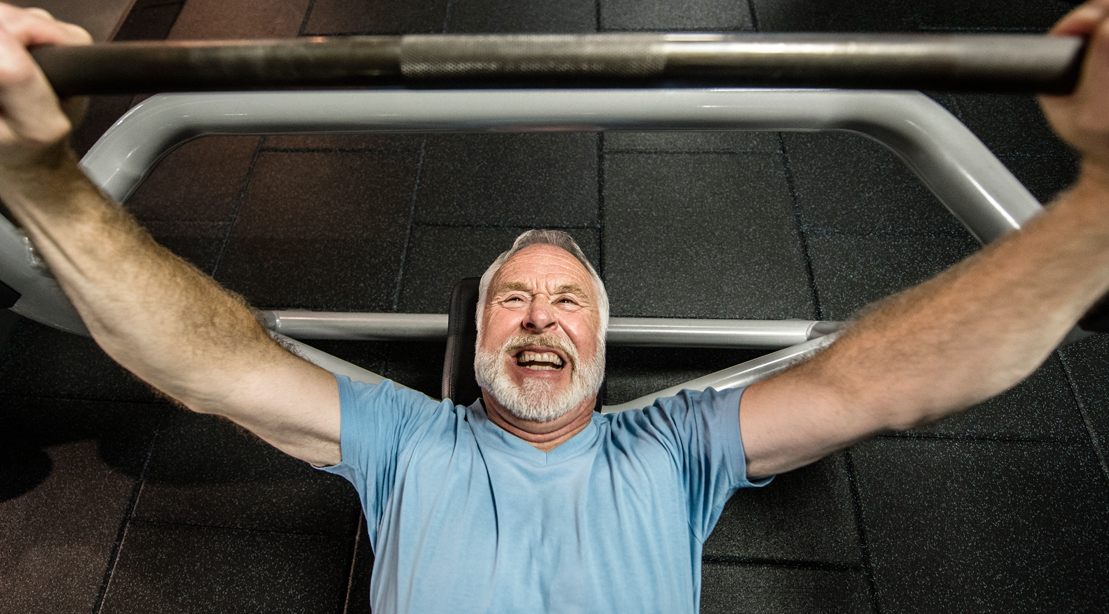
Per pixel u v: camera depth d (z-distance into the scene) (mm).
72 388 1620
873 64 460
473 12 2367
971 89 474
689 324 1485
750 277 1764
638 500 925
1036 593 1337
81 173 665
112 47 504
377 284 1775
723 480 942
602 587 865
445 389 1238
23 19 515
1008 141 1986
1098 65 434
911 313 798
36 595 1369
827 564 1374
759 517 1422
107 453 1526
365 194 1940
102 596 1369
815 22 2291
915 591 1343
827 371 867
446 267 1801
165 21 2379
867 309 894
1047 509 1425
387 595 875
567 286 1176
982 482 1457
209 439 1543
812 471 1472
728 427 941
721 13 2330
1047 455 1489
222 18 2393
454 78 500
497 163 1994
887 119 864
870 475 1466
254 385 870
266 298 1754
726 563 1378
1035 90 468
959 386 770
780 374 962
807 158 1980
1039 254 653
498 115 877
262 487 1483
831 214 1870
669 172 1964
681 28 2291
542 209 1898
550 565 886
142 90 524
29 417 1577
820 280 1756
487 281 1272
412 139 2057
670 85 498
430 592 851
